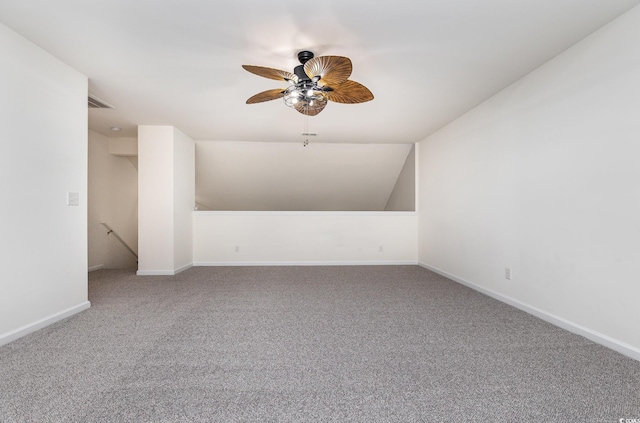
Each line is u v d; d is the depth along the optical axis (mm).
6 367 1878
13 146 2301
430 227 5391
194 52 2600
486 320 2754
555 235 2645
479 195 3816
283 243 5953
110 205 5727
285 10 2039
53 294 2656
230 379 1759
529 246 2953
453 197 4520
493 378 1773
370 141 5852
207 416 1433
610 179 2164
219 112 4184
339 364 1941
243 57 2682
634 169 2012
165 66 2850
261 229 5926
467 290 3895
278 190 7316
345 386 1692
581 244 2393
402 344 2242
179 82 3203
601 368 1883
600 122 2238
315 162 6504
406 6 1996
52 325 2596
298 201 7734
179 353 2086
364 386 1692
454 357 2037
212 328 2553
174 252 4918
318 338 2352
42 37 2375
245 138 5633
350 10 2039
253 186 7152
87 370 1847
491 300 3416
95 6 2002
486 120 3668
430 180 5398
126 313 2939
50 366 1894
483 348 2174
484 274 3711
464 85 3256
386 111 4117
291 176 6875
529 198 2953
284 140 5785
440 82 3191
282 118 4453
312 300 3420
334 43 2455
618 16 2102
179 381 1732
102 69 2906
